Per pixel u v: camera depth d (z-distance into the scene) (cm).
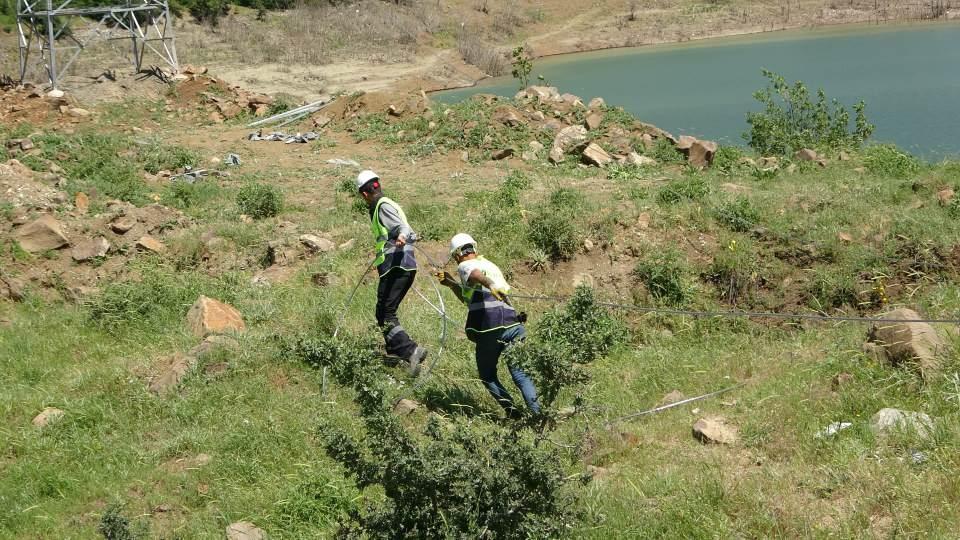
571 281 1012
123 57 3319
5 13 3431
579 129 1647
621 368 819
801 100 1817
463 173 1521
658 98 2988
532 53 4497
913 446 580
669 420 696
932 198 1119
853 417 639
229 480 635
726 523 526
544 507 486
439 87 3672
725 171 1496
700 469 592
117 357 845
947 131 2077
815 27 4853
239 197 1298
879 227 1022
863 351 735
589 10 5181
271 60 3678
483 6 4966
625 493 570
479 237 1084
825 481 558
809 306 962
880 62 3453
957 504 509
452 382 784
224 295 980
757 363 793
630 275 1005
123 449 673
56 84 2375
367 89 3409
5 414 725
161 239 1148
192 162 1622
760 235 1043
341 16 4328
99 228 1128
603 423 681
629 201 1175
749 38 4634
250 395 744
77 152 1575
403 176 1515
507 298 710
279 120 2147
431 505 482
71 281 1045
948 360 678
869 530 501
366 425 502
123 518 504
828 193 1153
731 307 982
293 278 1038
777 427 640
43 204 1166
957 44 3847
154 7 2659
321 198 1371
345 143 1809
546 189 1319
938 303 853
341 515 583
